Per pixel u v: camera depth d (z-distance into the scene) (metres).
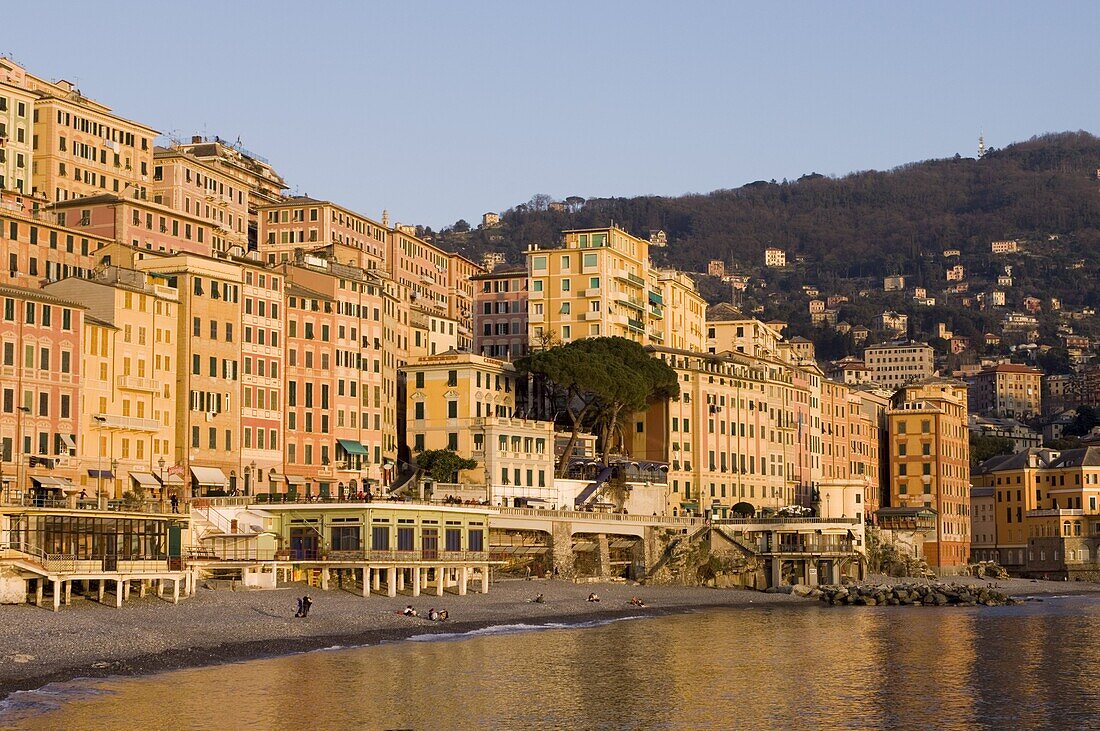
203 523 185.12
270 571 178.75
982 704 116.44
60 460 184.38
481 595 195.50
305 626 152.50
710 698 118.19
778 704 115.69
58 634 130.88
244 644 139.00
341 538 182.50
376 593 184.25
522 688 121.00
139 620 142.88
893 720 109.00
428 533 188.88
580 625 177.50
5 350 178.62
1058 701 118.00
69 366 187.50
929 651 154.00
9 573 143.62
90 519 151.12
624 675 130.25
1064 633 177.25
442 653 141.25
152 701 108.00
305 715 105.69
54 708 103.56
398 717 106.38
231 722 102.00
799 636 169.75
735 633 172.12
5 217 199.62
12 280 199.75
